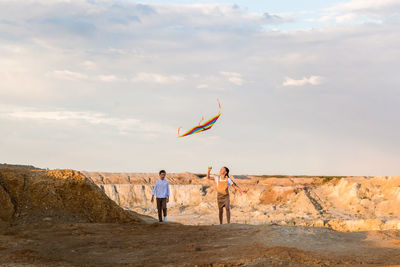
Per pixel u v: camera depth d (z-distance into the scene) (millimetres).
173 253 9094
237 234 10844
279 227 10719
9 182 14398
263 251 8352
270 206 44625
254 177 56656
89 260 8688
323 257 7906
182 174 58219
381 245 9008
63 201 14578
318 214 40031
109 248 9961
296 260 7754
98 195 15094
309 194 45906
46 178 14953
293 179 52250
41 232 12055
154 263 8211
